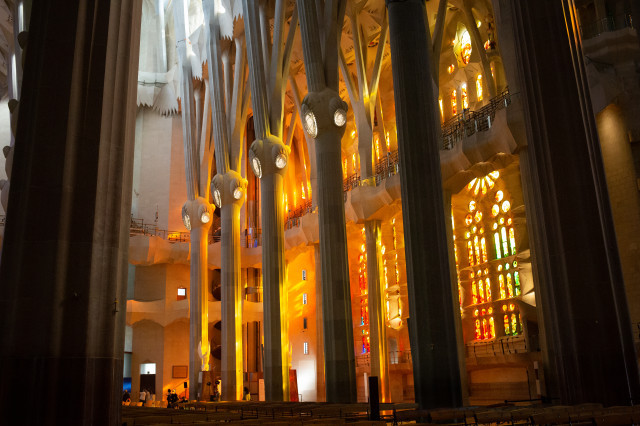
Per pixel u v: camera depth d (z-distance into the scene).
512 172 23.27
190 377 28.45
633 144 17.33
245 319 32.53
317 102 19.41
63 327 7.61
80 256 7.89
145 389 31.11
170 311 31.80
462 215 26.33
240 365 26.81
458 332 19.06
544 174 10.47
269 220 22.88
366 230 25.67
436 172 13.83
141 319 31.41
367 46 28.56
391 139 30.20
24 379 7.34
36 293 7.62
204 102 32.47
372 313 24.86
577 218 9.98
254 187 35.97
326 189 19.22
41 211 7.89
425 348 12.65
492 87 23.62
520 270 22.09
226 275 27.47
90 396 7.58
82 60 8.50
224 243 27.78
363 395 28.98
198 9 33.38
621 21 18.67
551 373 16.36
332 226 18.91
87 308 7.75
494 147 18.25
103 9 8.83
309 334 32.31
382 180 24.47
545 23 10.86
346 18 28.14
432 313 12.82
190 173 30.75
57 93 8.25
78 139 8.23
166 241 31.92
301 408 14.02
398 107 14.25
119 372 8.10
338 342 18.00
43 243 7.77
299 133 35.19
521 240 22.59
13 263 7.79
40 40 8.54
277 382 21.44
